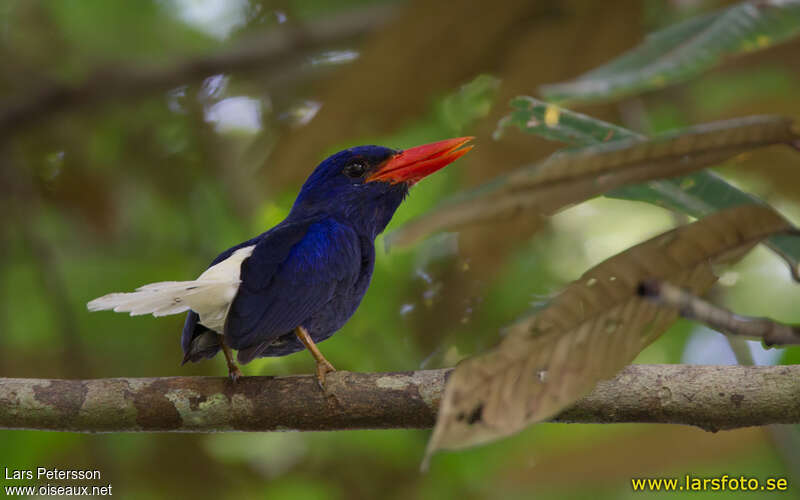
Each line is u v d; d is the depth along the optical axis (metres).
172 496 12.35
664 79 3.17
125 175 14.80
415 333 11.80
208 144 14.65
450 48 9.39
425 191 12.50
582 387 3.38
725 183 4.63
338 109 10.01
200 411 6.70
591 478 12.06
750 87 12.95
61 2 14.50
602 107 9.36
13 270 13.70
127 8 14.79
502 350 3.35
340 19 13.77
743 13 3.54
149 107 14.95
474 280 11.35
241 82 15.02
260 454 11.96
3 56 14.61
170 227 14.59
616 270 3.46
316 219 8.48
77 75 14.85
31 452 11.62
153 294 6.71
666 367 6.16
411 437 11.59
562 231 14.00
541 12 9.03
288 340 8.17
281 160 10.49
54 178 14.45
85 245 14.38
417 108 9.95
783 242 4.11
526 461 12.16
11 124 14.08
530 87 9.24
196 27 15.41
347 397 6.60
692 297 2.93
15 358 13.02
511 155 9.61
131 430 6.78
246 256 7.65
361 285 8.89
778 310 13.15
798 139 3.19
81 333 13.04
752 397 5.92
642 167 3.20
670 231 3.47
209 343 7.21
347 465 12.07
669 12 9.49
